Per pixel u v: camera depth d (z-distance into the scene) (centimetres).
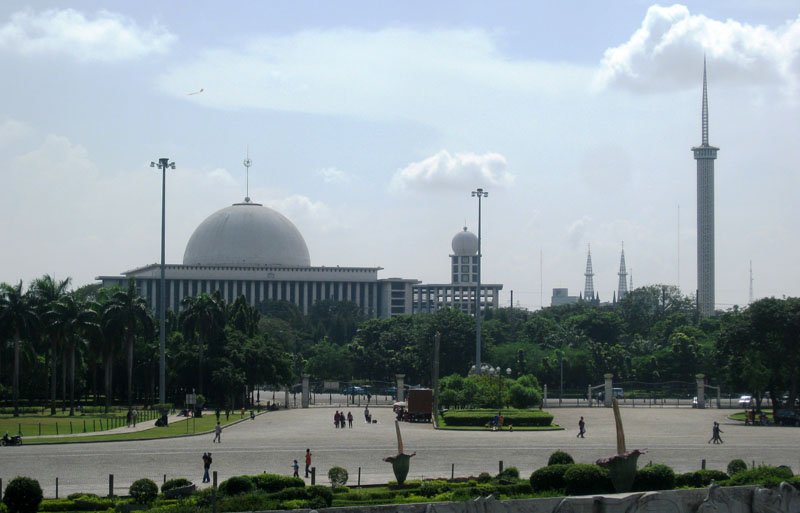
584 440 10900
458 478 7212
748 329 15312
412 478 7644
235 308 19750
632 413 16088
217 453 9350
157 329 18812
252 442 10512
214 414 15562
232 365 17212
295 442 10531
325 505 5809
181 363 17300
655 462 8719
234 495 5938
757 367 15375
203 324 17288
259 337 18725
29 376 17300
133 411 15388
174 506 5550
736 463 6825
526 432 12200
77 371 18038
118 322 15425
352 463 8669
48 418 14150
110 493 6550
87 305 16325
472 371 18788
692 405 17950
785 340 15000
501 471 7119
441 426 13025
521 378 16675
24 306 14700
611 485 5894
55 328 14938
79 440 10469
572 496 5294
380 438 11119
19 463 8525
